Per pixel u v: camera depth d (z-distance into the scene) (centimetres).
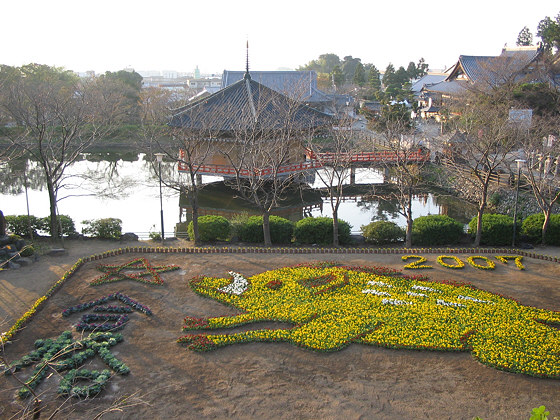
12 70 7825
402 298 2448
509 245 3438
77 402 1662
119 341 2064
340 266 2922
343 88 11612
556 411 1653
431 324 2191
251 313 2298
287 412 1647
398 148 3900
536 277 2797
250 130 4556
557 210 4331
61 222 3541
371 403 1694
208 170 5416
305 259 3095
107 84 8775
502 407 1677
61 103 4838
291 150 5375
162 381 1806
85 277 2755
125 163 7706
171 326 2211
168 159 7594
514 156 4981
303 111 5353
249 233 3519
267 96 5159
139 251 3200
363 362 1936
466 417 1627
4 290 2577
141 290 2589
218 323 2200
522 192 4647
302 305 2375
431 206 5484
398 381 1817
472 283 2703
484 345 2028
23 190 6022
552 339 2075
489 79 6706
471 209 5203
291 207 5291
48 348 1986
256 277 2725
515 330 2142
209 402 1695
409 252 3219
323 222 3491
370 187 6144
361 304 2384
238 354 1991
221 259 3081
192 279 2698
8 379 1800
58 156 5594
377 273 2806
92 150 8225
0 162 3647
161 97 8956
